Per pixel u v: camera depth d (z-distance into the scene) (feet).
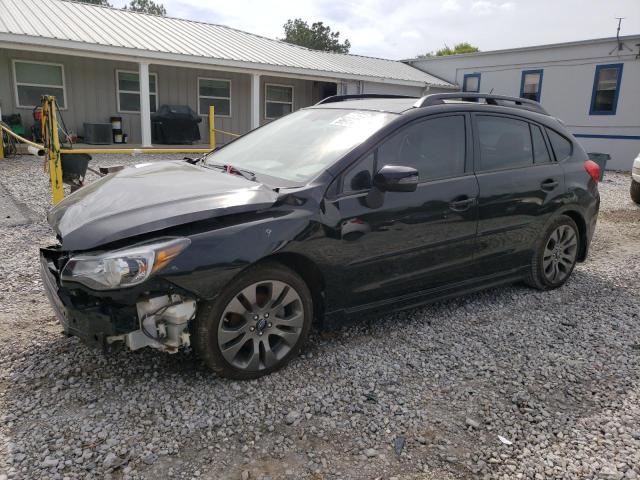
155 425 9.13
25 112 49.08
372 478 8.17
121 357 11.31
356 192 11.51
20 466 7.98
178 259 9.28
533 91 67.82
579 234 17.40
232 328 10.33
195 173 12.14
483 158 14.10
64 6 56.18
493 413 9.98
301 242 10.60
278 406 9.86
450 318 14.37
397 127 12.42
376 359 11.83
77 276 9.24
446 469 8.45
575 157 16.89
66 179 23.70
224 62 52.24
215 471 8.14
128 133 54.95
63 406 9.54
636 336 13.64
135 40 49.55
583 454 8.90
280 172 12.06
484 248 14.12
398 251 12.23
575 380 11.30
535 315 14.78
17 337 12.07
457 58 75.20
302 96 68.18
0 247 18.67
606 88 61.41
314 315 11.94
